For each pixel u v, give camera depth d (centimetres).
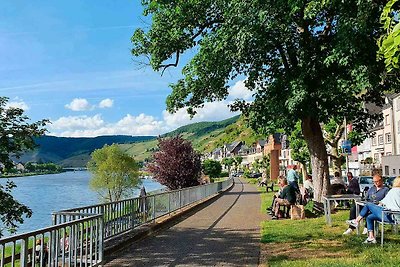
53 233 671
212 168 7225
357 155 7212
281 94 1639
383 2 1247
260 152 13312
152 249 1073
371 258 854
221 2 1609
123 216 1198
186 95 1942
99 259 838
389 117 5831
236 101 2070
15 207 1263
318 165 1805
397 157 5062
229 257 960
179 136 3456
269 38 1538
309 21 1566
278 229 1328
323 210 1691
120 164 4203
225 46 1532
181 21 1794
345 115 1927
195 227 1498
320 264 811
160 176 3341
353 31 1327
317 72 1542
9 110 1226
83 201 4897
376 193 1196
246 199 3062
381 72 1398
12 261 552
